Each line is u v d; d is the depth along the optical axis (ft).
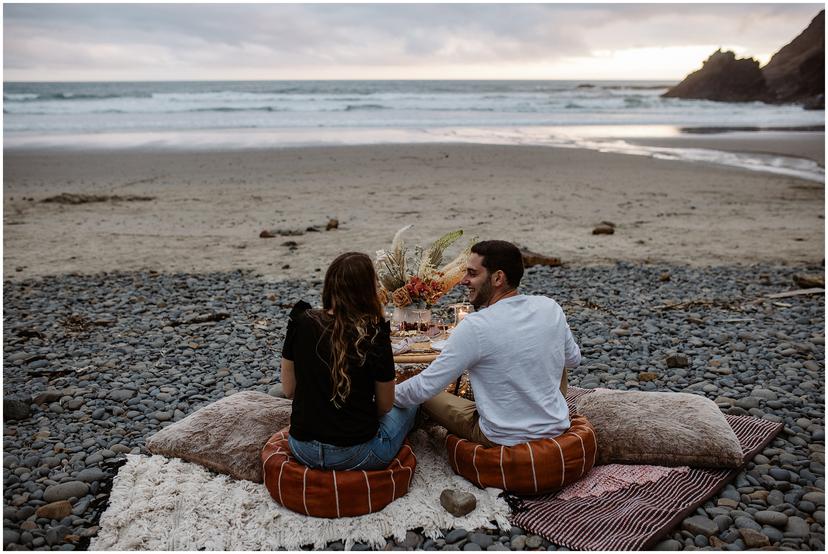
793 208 48.34
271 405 14.35
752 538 10.60
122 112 151.94
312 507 11.18
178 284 29.14
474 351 11.53
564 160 76.18
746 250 35.91
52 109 152.97
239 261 33.53
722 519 11.14
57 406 16.42
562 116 164.45
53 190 55.67
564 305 25.70
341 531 10.93
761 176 63.67
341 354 10.91
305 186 58.49
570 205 49.55
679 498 11.75
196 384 18.11
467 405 13.10
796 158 77.82
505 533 10.98
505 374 11.67
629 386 17.67
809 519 11.32
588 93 305.53
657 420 13.43
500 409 11.87
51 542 10.82
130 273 31.30
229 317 24.38
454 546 10.62
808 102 234.17
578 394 16.66
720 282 29.14
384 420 11.93
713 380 18.12
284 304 25.95
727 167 70.08
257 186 58.34
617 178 62.75
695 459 12.70
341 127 124.26
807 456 13.62
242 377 18.60
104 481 12.77
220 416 13.85
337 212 46.68
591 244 37.27
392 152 83.41
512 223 42.83
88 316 24.54
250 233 40.34
